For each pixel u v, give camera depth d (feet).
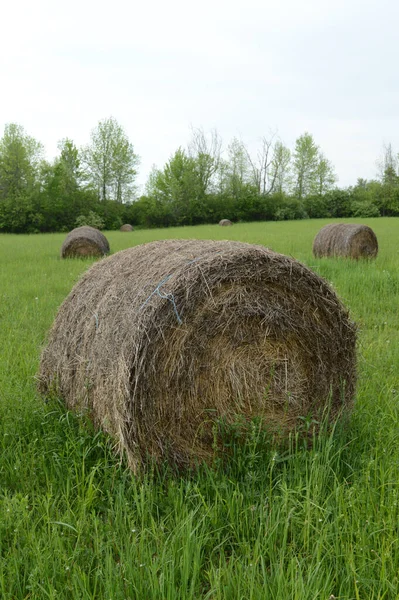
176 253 14.01
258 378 13.43
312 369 13.94
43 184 191.31
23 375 18.28
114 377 12.62
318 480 11.46
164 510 11.12
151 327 12.13
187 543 9.43
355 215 218.38
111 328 13.26
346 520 10.19
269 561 9.91
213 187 240.32
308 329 13.75
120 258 15.94
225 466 13.08
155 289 12.57
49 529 10.23
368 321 26.68
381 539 9.95
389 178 249.34
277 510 10.77
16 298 32.17
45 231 183.11
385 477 11.69
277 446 13.48
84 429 13.91
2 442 13.57
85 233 58.75
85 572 9.55
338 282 34.71
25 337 23.08
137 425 12.13
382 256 52.60
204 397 12.89
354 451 13.30
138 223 200.75
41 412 14.98
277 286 13.47
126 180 225.56
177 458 12.65
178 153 226.79
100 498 11.62
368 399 15.98
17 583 9.11
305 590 8.66
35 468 12.48
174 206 196.54
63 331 15.85
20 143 189.06
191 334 12.64
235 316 13.05
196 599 8.85
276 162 273.95
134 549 9.62
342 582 9.09
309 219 205.98
